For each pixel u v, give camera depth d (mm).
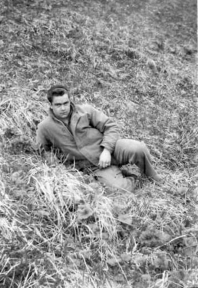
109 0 9633
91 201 3887
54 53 6938
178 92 6879
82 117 4352
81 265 3293
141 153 4371
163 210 4047
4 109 5266
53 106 4270
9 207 3631
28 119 5195
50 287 3021
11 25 7301
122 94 6375
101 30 7949
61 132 4359
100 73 6754
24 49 6703
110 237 3596
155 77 7141
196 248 3506
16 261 3166
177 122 5957
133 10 9648
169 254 3445
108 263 3328
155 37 8648
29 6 8188
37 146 4523
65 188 3965
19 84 5758
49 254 3307
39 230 3598
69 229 3656
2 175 4035
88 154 4410
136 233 3652
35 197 3871
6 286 3035
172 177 4793
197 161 5250
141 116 5895
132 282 3158
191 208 4141
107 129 4434
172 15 10055
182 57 8312
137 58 7578
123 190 4246
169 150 5363
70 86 6098
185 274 3168
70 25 7781
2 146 4660
